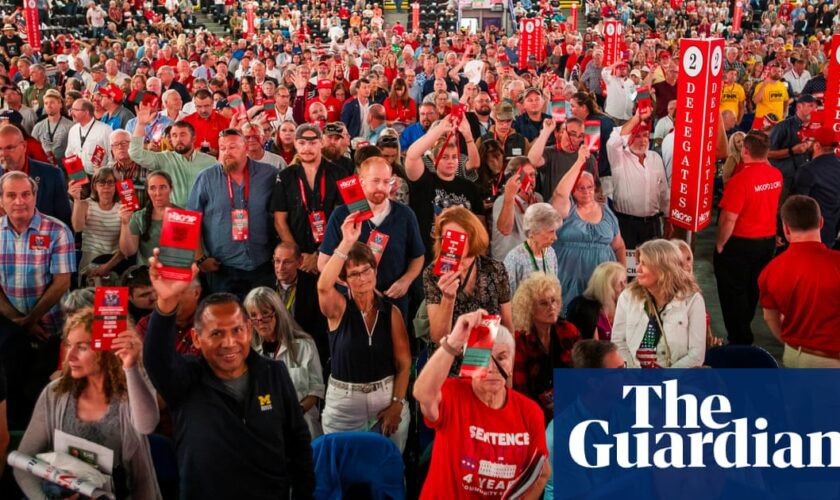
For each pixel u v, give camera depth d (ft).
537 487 10.51
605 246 18.33
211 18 97.45
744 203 19.30
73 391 10.19
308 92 40.04
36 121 32.76
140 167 21.88
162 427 13.09
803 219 14.37
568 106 31.24
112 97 29.91
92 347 9.27
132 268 15.67
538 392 13.98
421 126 26.91
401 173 20.67
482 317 9.64
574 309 16.02
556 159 21.56
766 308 15.19
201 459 9.53
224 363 9.63
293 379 14.30
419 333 16.47
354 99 34.42
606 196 21.58
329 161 18.66
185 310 14.14
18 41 61.00
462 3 99.04
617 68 41.09
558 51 62.23
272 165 19.98
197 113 27.20
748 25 95.91
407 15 102.37
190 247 9.07
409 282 16.26
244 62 52.01
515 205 18.99
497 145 21.03
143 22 87.81
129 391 9.52
